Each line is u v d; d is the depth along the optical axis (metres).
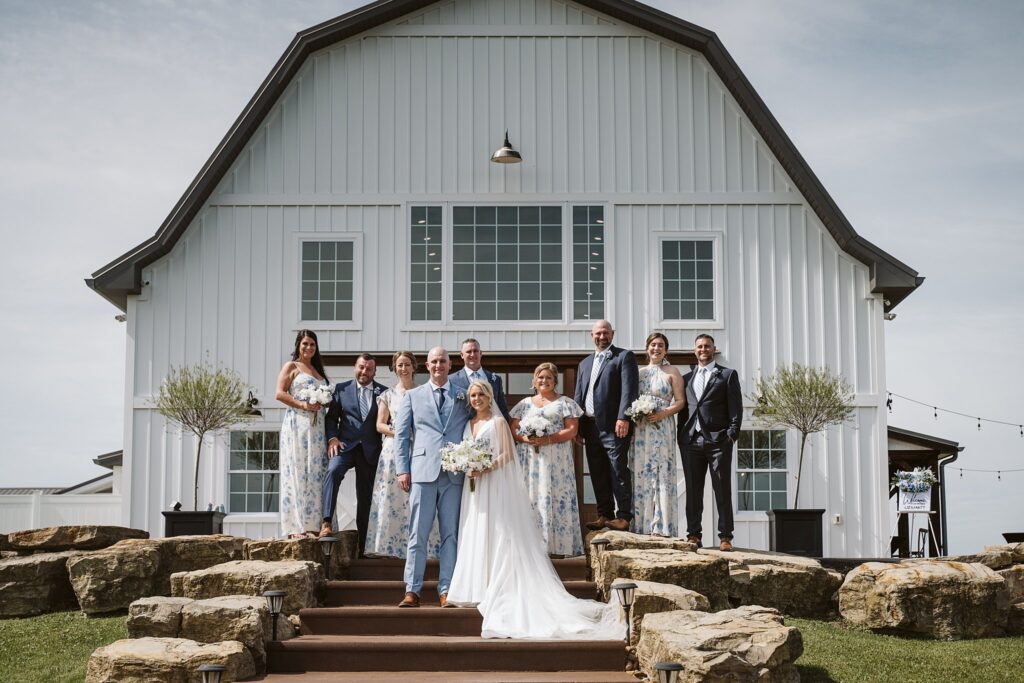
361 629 9.51
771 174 17.38
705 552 10.53
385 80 17.59
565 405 10.98
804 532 14.48
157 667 8.23
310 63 17.59
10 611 11.66
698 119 17.50
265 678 8.60
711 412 11.53
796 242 17.23
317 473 10.89
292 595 9.70
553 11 17.72
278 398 10.92
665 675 7.55
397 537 11.01
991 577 11.12
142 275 17.03
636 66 17.62
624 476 11.26
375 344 17.00
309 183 17.34
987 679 9.32
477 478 9.85
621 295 17.12
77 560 11.60
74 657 10.05
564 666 8.86
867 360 16.98
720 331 17.05
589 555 10.66
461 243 17.25
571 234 17.27
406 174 17.39
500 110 17.53
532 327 17.05
